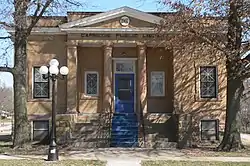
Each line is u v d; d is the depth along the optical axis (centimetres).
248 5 1952
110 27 2559
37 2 2141
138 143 2417
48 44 2659
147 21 2559
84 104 2667
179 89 2589
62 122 2383
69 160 1797
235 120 2173
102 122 2458
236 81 2172
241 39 2045
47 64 2647
